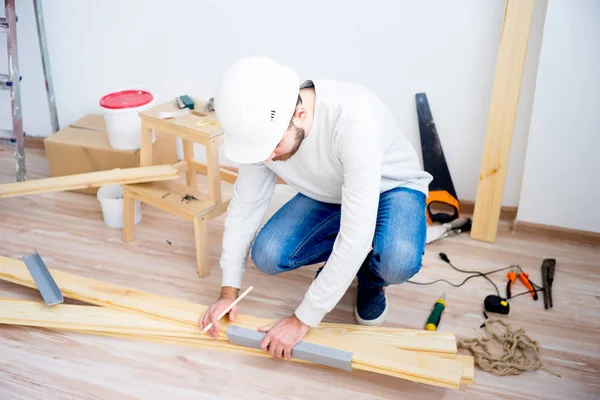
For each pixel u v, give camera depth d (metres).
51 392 1.90
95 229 2.82
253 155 1.59
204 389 1.92
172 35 3.09
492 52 2.64
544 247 2.70
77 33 3.23
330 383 1.95
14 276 2.31
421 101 2.81
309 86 1.74
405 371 1.82
